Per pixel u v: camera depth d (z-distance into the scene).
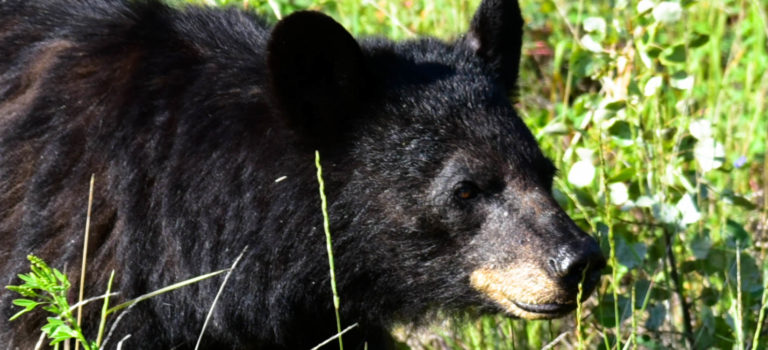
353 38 8.44
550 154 12.31
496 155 8.48
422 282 8.73
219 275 8.74
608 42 11.33
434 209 8.50
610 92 11.18
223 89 8.73
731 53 15.30
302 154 8.63
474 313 9.22
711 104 14.65
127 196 8.53
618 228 10.57
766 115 14.70
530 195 8.48
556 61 14.93
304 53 8.43
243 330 9.00
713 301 10.56
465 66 9.05
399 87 8.66
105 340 8.09
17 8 9.33
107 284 8.56
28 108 8.68
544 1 15.53
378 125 8.57
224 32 9.09
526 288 8.38
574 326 11.24
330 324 9.23
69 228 8.48
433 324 9.47
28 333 8.53
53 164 8.52
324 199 7.67
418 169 8.49
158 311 8.75
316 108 8.57
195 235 8.66
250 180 8.65
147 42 8.84
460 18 14.45
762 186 13.60
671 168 10.53
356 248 8.72
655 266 10.65
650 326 10.38
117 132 8.55
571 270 8.27
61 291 7.24
